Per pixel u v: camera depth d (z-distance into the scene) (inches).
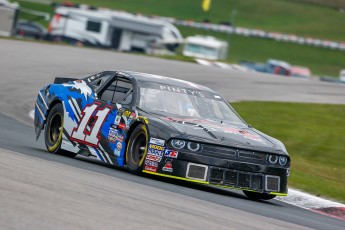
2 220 485.1
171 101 925.8
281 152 860.6
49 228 481.1
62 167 816.3
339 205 891.4
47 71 2127.2
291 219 737.6
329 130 1667.1
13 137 1124.5
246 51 6806.1
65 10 4795.8
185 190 811.4
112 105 930.7
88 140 949.8
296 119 1753.2
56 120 1019.3
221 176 832.9
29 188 611.8
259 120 1676.9
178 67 2716.5
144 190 734.5
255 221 657.6
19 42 2888.8
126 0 7859.3
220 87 2305.6
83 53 2802.7
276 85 2645.2
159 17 7081.7
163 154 838.5
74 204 577.6
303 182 1026.7
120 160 895.1
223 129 879.7
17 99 1638.8
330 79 5088.6
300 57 6860.2
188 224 573.3
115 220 539.8
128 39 4749.0
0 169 687.7
